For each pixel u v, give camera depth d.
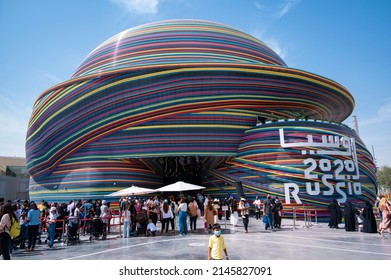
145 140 29.23
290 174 25.55
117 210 29.16
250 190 27.41
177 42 33.81
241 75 28.59
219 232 8.59
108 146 30.08
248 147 28.41
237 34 36.88
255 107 30.06
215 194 30.91
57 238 17.39
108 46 36.72
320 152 25.66
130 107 29.36
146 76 28.78
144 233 17.75
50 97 32.56
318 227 20.98
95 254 12.50
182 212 17.61
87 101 30.33
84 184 29.97
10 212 10.01
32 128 36.00
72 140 31.16
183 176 35.28
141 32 35.59
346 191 25.44
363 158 27.95
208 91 28.95
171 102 28.92
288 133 26.52
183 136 28.94
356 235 17.06
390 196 58.59
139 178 31.14
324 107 35.06
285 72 28.75
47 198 32.78
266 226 19.41
